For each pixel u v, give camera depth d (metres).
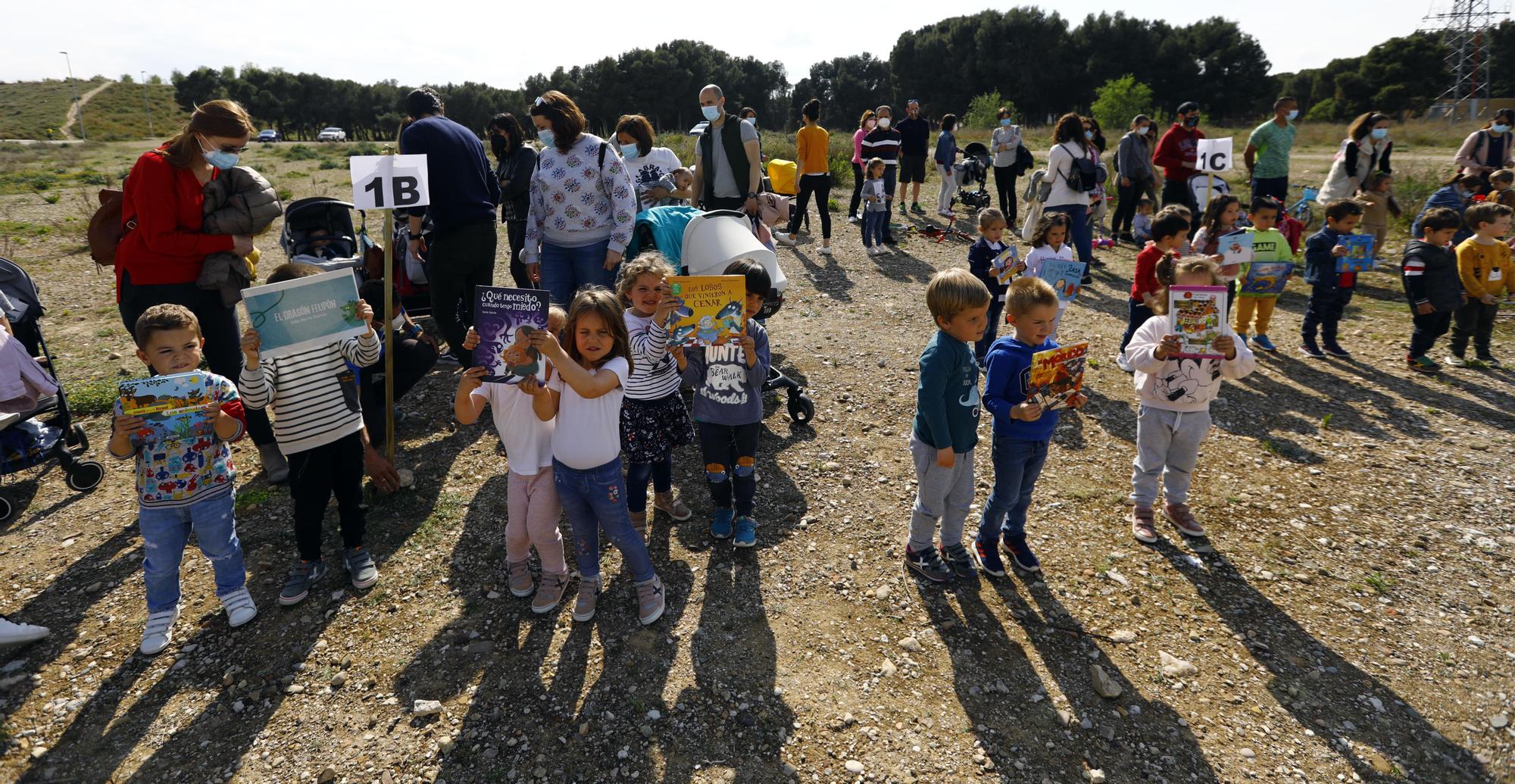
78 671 3.23
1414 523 4.44
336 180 20.34
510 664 3.29
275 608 3.63
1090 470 5.04
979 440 5.47
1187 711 3.10
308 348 3.50
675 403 3.97
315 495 3.59
